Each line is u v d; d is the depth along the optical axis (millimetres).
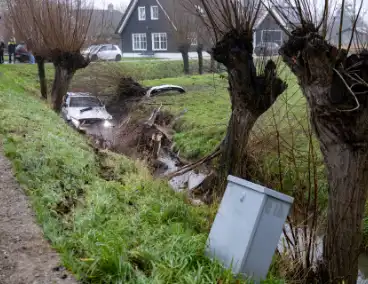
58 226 5438
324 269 5719
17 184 6770
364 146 5414
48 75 30719
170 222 6266
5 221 5473
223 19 8734
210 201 9352
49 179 7043
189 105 21703
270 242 4363
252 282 4289
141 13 48031
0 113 11594
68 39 18203
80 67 19094
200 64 37250
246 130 8984
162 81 31234
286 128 9039
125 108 23578
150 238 5348
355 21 5152
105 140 15773
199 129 16719
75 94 21766
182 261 4602
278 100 10844
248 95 8805
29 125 10719
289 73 10844
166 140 16719
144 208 6633
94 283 4207
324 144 5609
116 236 5074
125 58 44312
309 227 6359
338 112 5371
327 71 5352
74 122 18188
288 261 5945
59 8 18078
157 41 47656
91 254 4652
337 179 5527
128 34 49531
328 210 5691
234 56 8648
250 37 8742
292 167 8031
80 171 7895
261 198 4316
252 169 8500
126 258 4551
